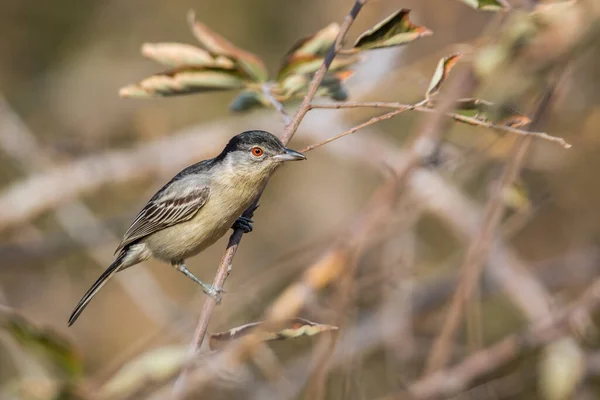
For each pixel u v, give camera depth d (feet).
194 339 22.98
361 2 22.76
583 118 44.37
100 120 59.77
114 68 61.21
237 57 26.09
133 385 20.47
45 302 57.82
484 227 27.40
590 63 44.80
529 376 40.81
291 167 61.93
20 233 54.49
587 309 34.86
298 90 25.82
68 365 18.48
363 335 41.68
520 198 27.40
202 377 23.58
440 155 30.42
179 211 31.24
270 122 50.19
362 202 61.00
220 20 61.62
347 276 27.63
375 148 48.47
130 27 62.03
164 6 61.93
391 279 39.22
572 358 34.55
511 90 27.17
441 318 41.93
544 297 42.22
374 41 22.15
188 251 32.48
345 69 26.63
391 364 40.24
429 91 21.33
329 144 48.80
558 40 26.18
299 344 43.04
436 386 31.42
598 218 50.03
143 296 48.08
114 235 52.44
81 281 58.75
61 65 61.72
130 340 56.75
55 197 49.96
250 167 30.35
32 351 18.39
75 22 62.03
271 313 27.96
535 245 51.83
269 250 60.59
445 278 45.80
